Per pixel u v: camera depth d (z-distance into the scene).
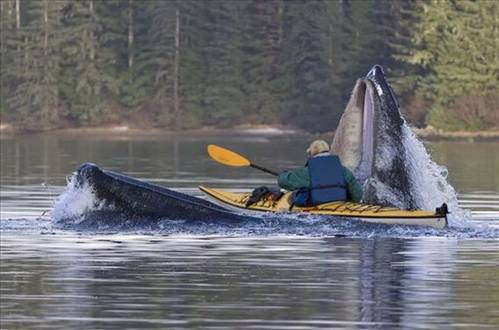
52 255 46.25
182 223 54.53
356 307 35.94
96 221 55.06
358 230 53.62
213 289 38.88
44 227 55.31
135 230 54.12
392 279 40.72
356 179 57.44
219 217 54.53
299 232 53.34
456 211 60.00
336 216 54.38
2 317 34.69
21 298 37.38
